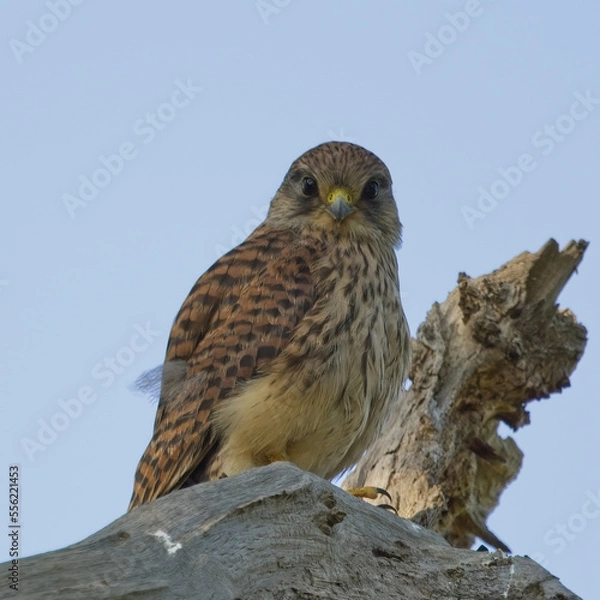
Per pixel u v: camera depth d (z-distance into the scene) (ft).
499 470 42.63
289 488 26.58
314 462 37.40
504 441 43.19
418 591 26.81
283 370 36.19
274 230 41.60
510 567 27.22
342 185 41.47
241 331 37.06
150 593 23.34
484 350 42.42
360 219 41.27
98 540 24.31
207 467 36.83
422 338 42.70
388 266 41.16
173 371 38.42
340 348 36.58
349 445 37.68
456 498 41.29
